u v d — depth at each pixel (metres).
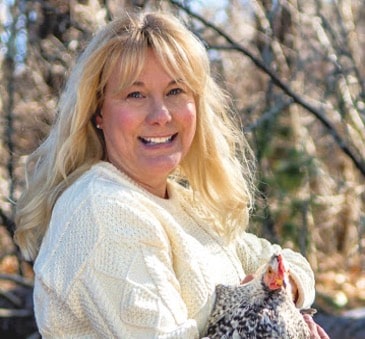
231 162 3.09
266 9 7.30
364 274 8.83
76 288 2.56
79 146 2.81
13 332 6.31
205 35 6.90
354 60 7.39
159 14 2.77
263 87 7.18
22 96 6.45
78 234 2.58
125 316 2.50
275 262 2.63
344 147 6.68
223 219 3.04
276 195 7.04
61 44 6.37
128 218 2.58
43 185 2.86
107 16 6.18
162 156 2.77
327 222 8.62
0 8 6.37
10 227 6.28
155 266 2.56
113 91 2.72
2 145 6.39
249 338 2.58
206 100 2.96
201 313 2.66
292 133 7.41
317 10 7.25
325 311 6.99
